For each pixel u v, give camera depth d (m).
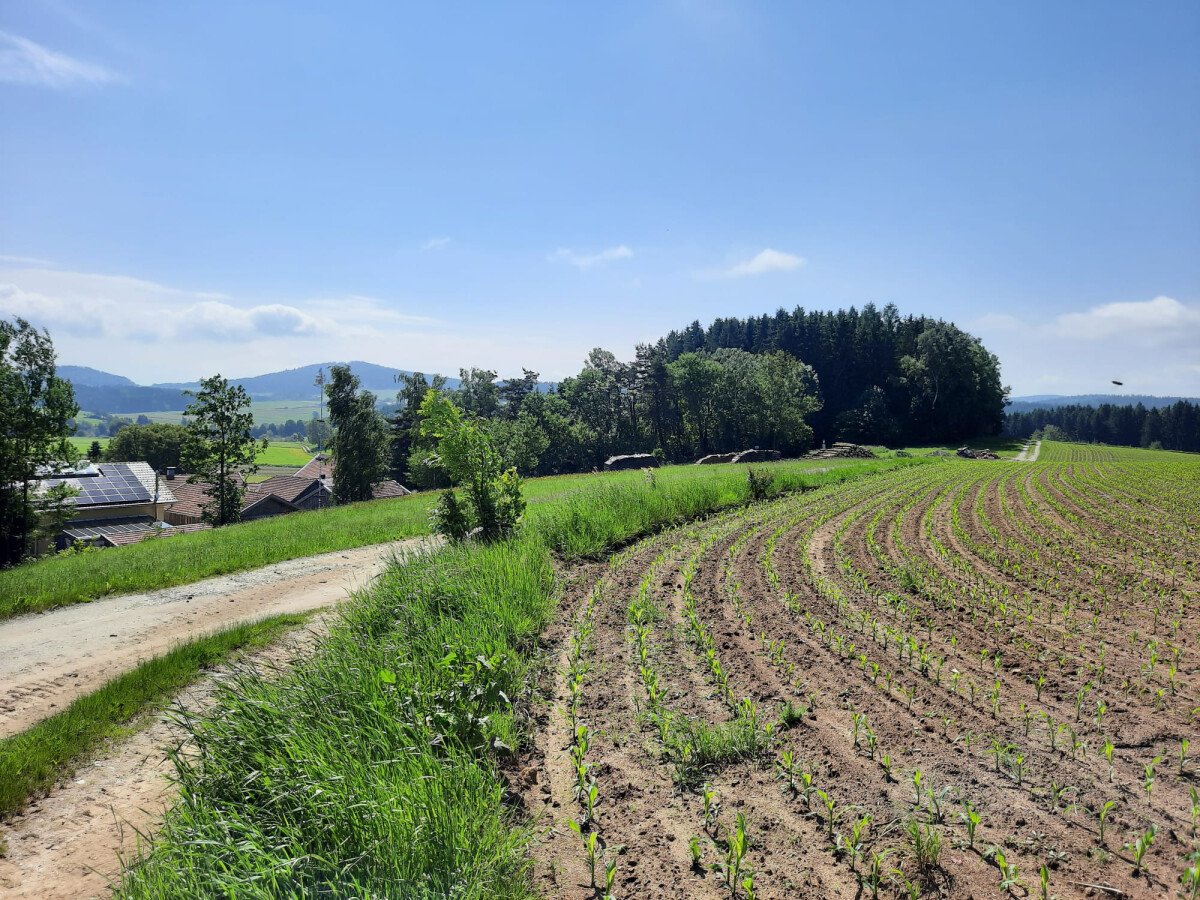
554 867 4.50
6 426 29.91
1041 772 5.41
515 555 11.30
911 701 6.84
